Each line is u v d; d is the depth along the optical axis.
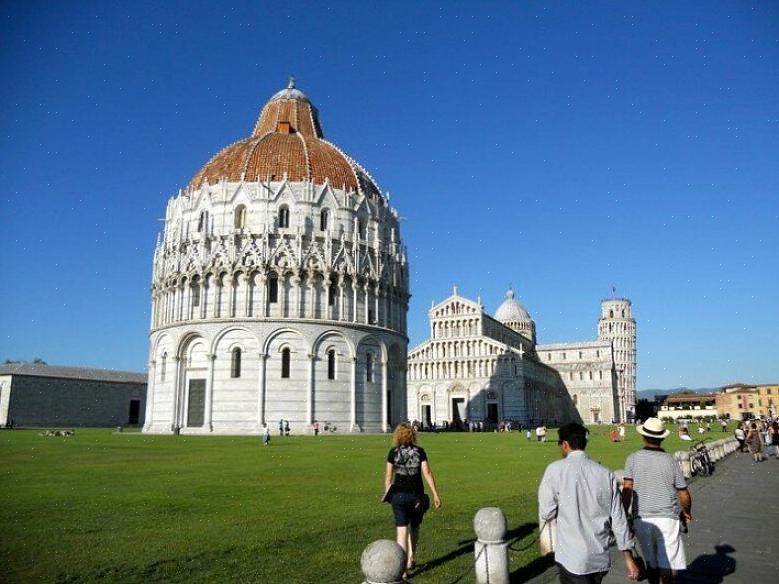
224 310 80.38
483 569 12.91
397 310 93.94
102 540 16.64
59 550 15.63
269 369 78.81
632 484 12.23
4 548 15.81
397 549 10.11
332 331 81.94
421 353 158.88
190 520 19.23
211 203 84.50
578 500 9.81
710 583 13.71
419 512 14.38
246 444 56.19
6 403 119.94
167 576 13.59
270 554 15.25
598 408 192.88
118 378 141.88
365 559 10.03
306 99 109.62
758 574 14.35
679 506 12.14
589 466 10.02
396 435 14.80
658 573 11.68
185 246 85.19
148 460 39.38
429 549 15.99
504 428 126.94
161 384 84.00
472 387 152.25
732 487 28.39
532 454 46.88
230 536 17.06
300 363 79.81
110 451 46.88
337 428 80.19
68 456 42.25
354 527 18.20
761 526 19.62
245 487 26.56
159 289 87.94
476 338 154.12
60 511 20.69
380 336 87.31
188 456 42.62
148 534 17.33
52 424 126.31
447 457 43.94
